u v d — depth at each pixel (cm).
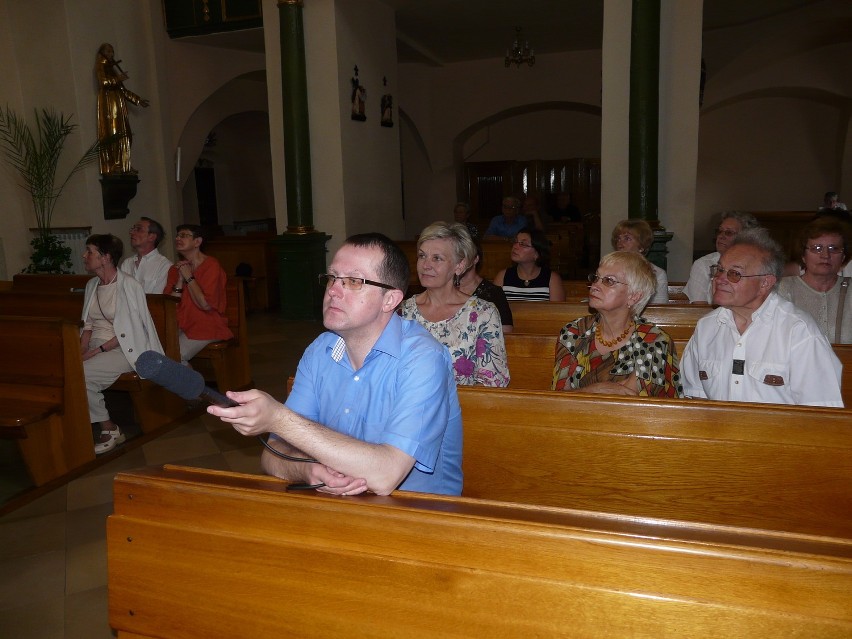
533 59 1250
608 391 265
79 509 382
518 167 1705
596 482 237
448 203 1611
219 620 159
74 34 891
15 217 912
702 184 1652
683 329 394
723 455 223
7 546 341
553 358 351
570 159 1675
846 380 303
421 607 142
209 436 498
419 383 175
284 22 887
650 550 128
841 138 1508
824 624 120
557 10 1104
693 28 751
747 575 123
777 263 244
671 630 128
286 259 934
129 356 467
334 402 191
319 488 160
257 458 455
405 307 306
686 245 786
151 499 164
